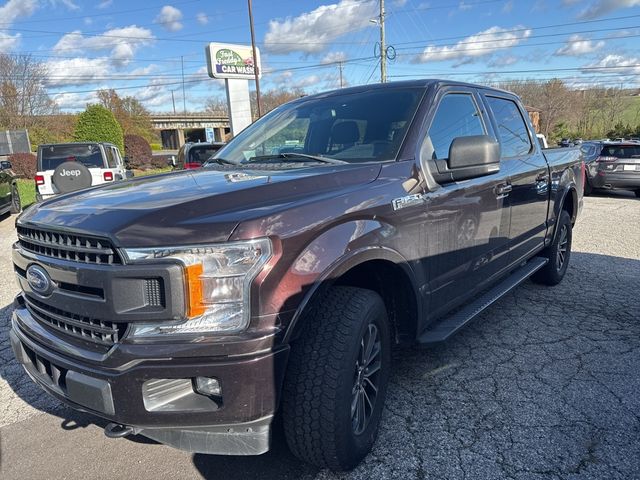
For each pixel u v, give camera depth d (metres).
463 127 3.49
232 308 1.90
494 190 3.57
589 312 4.59
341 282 2.69
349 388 2.20
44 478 2.45
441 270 3.02
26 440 2.78
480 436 2.70
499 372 3.43
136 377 1.88
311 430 2.16
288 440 2.24
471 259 3.37
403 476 2.39
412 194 2.71
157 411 1.93
